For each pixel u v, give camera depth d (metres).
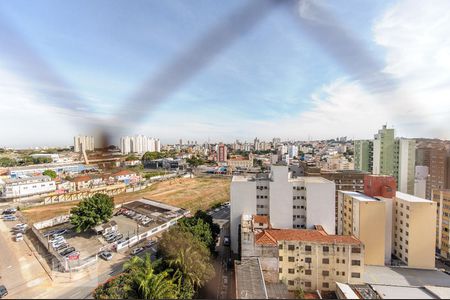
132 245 56.12
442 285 45.03
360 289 40.31
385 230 55.53
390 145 100.50
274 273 41.47
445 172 90.00
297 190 61.00
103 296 35.44
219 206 100.31
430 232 52.12
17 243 55.28
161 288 35.12
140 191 117.75
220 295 41.66
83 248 53.69
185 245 42.41
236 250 59.28
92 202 62.16
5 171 135.25
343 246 43.44
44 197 96.38
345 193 64.50
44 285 39.25
